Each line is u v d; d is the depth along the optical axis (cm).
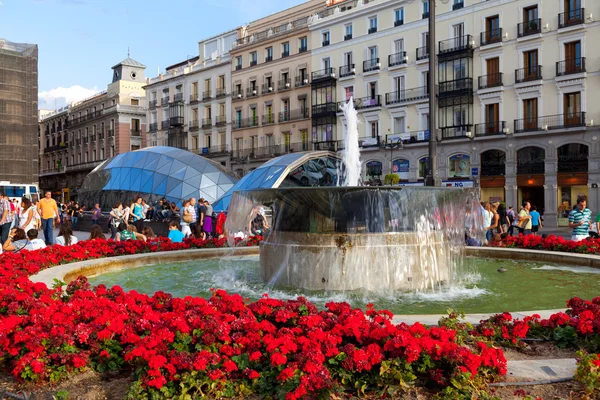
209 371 323
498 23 3612
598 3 3144
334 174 3123
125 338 374
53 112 9288
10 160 5334
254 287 757
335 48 4656
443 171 3847
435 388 335
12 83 5362
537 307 604
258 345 356
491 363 336
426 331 359
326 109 4656
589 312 424
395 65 4175
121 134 6994
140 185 3164
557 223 3319
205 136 5934
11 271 639
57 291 541
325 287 713
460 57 3759
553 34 3338
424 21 4006
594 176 3153
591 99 3178
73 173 8100
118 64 7269
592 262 847
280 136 5128
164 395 318
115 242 1026
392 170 4200
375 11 4338
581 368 336
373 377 333
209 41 6050
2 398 342
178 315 394
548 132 3312
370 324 377
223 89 5703
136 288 755
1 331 387
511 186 3522
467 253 1038
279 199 759
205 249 1080
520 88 3484
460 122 3797
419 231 734
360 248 707
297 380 314
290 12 5284
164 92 6550
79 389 350
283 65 5100
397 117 4212
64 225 1057
